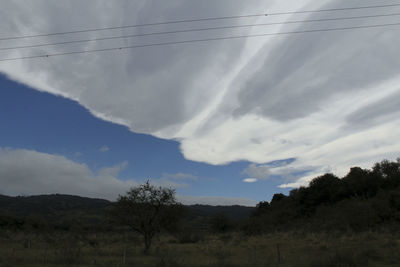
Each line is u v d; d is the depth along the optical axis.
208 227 89.31
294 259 20.72
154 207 28.75
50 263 19.25
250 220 87.56
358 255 19.00
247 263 19.23
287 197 110.50
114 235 58.34
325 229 50.22
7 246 34.66
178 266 18.14
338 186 78.38
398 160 80.19
